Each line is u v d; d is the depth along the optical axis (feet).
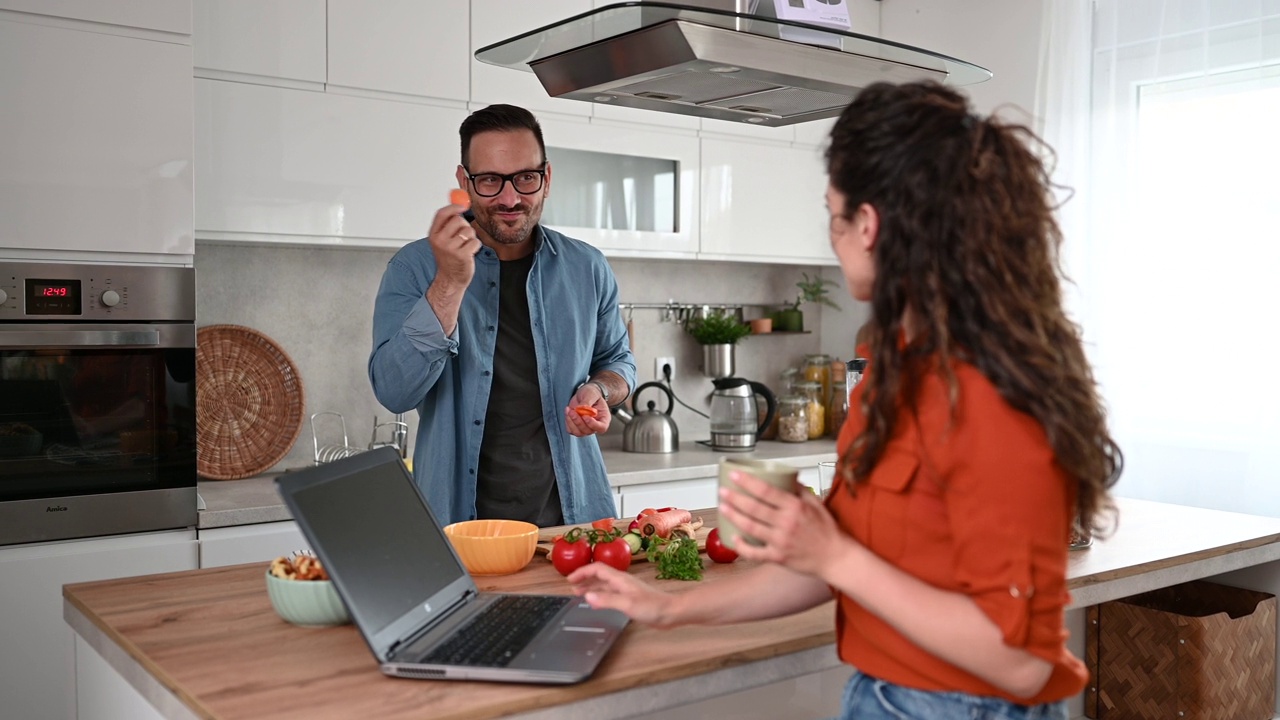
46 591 8.29
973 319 3.29
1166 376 10.71
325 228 9.76
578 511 8.00
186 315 8.80
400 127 10.11
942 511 3.47
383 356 7.06
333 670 4.14
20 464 8.23
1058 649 3.27
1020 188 3.40
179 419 8.82
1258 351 10.05
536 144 7.47
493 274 7.86
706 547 6.06
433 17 10.21
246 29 9.29
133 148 8.51
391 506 4.79
